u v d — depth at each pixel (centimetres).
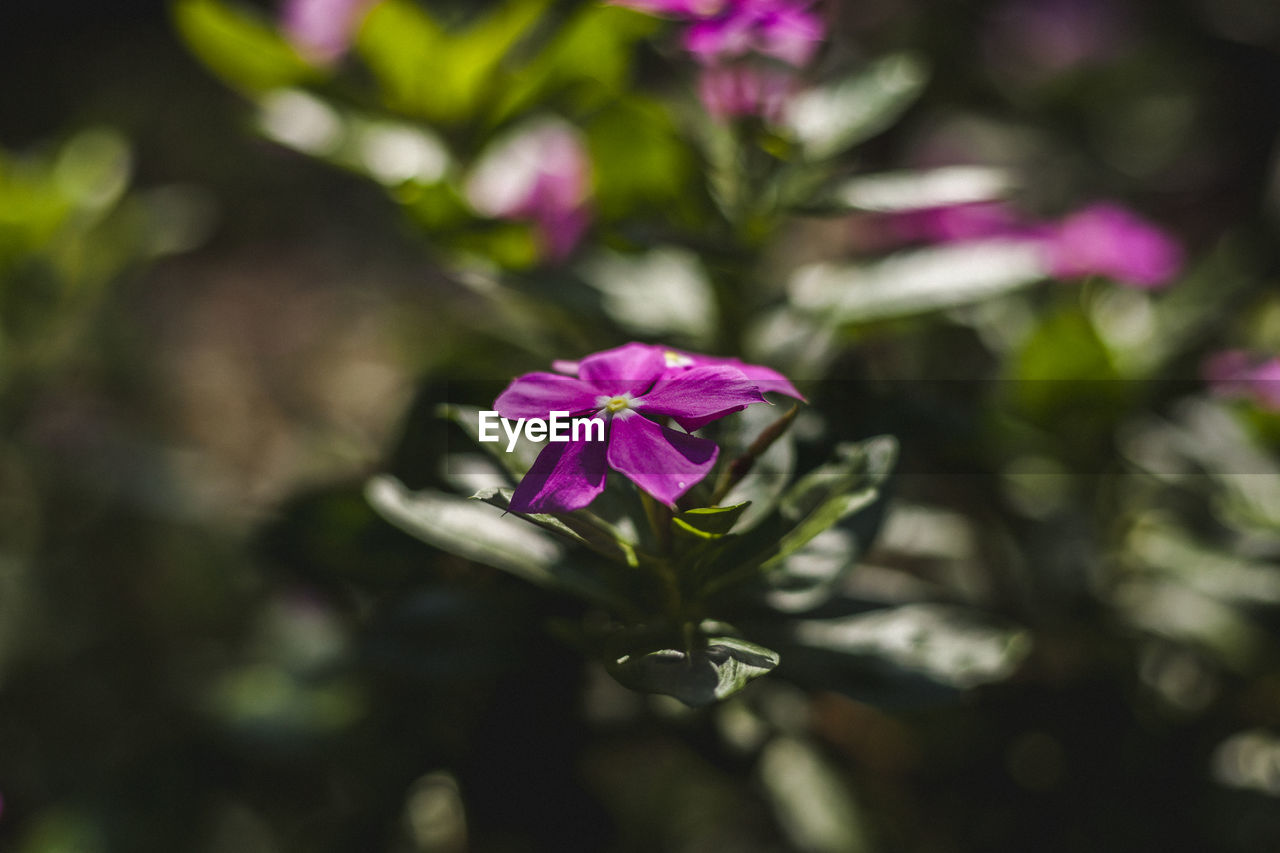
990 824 51
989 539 53
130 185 141
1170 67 105
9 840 58
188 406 97
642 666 32
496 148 47
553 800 43
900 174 45
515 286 43
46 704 65
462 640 40
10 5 171
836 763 51
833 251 79
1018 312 53
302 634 61
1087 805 49
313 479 56
